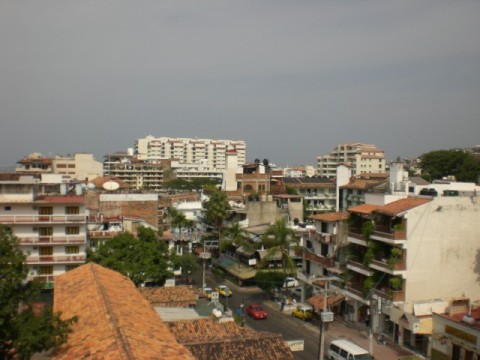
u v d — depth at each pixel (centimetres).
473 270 5400
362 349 4334
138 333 2434
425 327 4694
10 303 2427
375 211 5428
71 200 6538
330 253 6319
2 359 2425
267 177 13700
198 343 3028
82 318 2720
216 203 9588
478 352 4119
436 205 5269
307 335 5447
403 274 5147
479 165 12862
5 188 6356
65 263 6388
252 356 3009
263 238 7056
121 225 7306
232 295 7338
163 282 6053
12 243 2738
